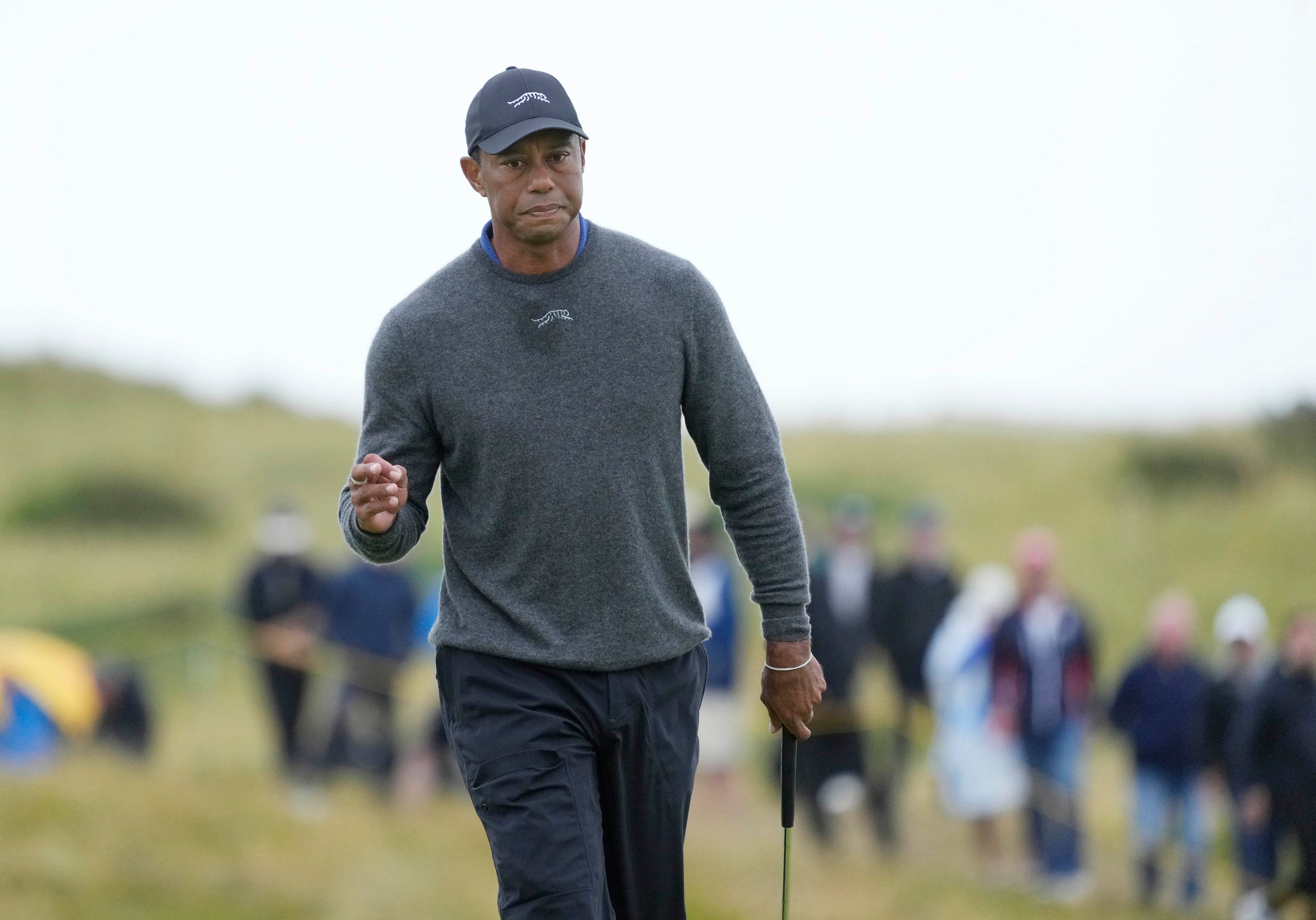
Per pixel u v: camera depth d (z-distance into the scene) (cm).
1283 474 9544
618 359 1220
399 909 2798
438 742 3716
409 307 1239
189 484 10444
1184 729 3556
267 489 10862
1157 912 3412
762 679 1321
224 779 3525
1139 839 3556
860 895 3206
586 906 1195
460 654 1264
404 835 3250
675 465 1255
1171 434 10169
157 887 2752
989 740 3575
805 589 1304
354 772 3647
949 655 3678
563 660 1224
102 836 2930
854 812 3791
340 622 3700
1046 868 3503
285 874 2902
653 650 1247
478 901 2912
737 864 3322
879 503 9494
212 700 4903
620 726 1250
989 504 9444
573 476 1212
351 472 1166
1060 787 3547
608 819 1289
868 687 4747
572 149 1201
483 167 1209
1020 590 3625
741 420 1275
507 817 1225
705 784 3703
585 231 1250
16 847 2797
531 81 1199
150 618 5828
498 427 1209
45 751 3503
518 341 1217
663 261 1259
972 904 3250
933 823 3841
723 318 1273
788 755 1337
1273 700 3209
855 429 11488
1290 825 3192
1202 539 8500
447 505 1272
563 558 1223
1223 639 3569
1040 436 10850
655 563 1255
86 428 11644
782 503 1290
